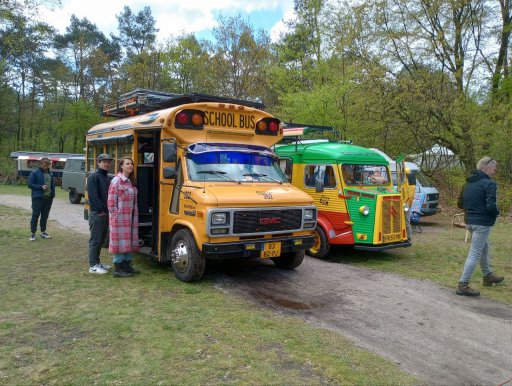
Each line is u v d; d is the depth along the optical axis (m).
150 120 7.49
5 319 5.17
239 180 7.14
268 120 7.97
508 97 17.75
